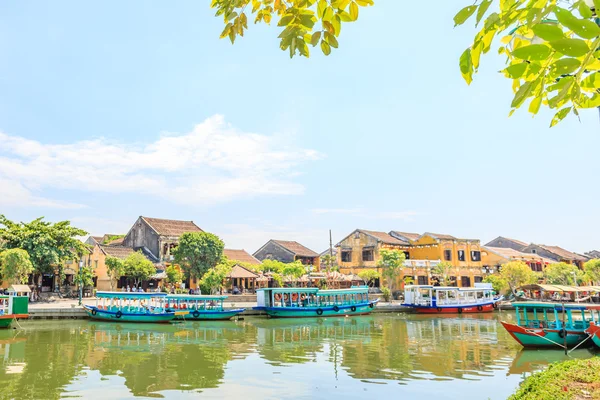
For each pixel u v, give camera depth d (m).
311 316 35.53
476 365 16.33
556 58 2.15
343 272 54.16
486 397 12.03
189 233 44.00
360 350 19.73
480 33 2.32
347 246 54.41
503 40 2.76
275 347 20.61
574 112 2.79
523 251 65.56
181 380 14.03
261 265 51.75
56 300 39.03
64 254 37.81
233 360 17.34
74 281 38.84
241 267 46.59
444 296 41.03
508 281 47.44
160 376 14.56
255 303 40.91
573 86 2.27
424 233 54.22
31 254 35.25
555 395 6.81
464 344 21.38
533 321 22.19
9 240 36.19
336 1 2.79
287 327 29.02
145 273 42.81
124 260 43.66
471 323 31.73
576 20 1.87
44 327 27.08
